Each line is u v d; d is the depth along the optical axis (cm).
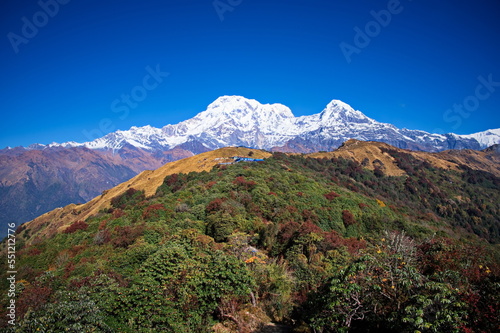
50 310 1093
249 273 1639
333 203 5197
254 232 3438
